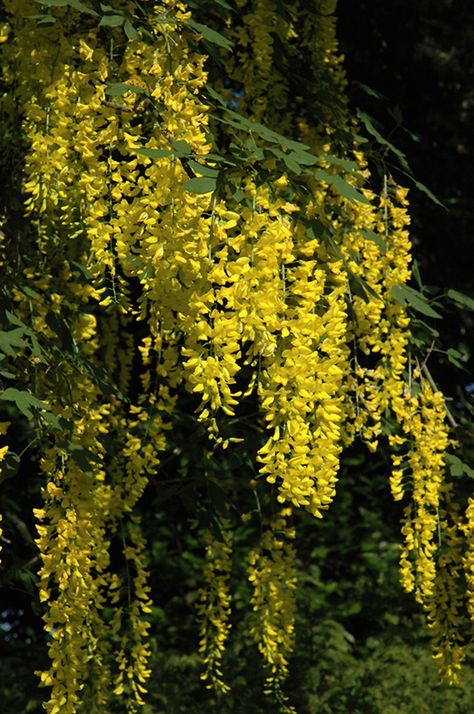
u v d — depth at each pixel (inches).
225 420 183.0
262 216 117.0
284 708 203.6
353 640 292.8
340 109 173.2
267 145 138.7
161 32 124.3
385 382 162.6
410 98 294.8
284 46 177.8
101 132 125.0
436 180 309.6
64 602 140.5
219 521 192.5
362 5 272.7
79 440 152.1
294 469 111.1
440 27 310.5
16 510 277.1
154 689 265.1
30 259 163.8
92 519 163.9
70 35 139.3
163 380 176.2
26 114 143.3
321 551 317.7
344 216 159.0
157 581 319.9
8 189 166.7
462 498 185.0
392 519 334.3
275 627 195.9
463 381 287.0
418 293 161.6
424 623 287.4
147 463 174.9
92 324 163.9
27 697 273.6
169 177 114.2
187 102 119.4
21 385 152.1
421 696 260.1
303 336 115.0
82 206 129.2
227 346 111.8
